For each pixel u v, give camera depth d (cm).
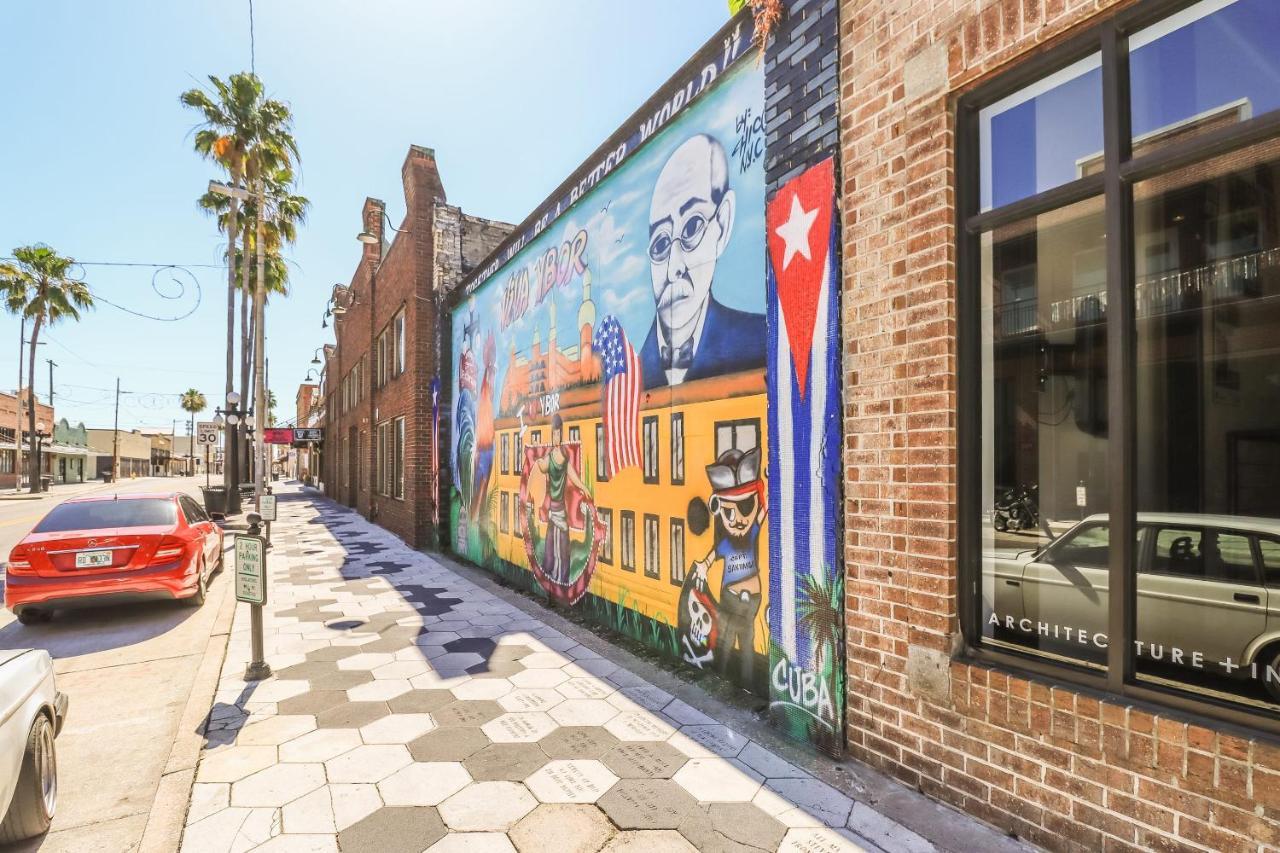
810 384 365
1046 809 252
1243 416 236
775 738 371
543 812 297
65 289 3484
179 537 702
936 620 292
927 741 297
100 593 647
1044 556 281
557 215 724
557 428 721
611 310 611
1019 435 292
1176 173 247
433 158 1216
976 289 297
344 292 2428
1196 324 245
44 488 3947
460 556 1063
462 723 395
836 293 348
